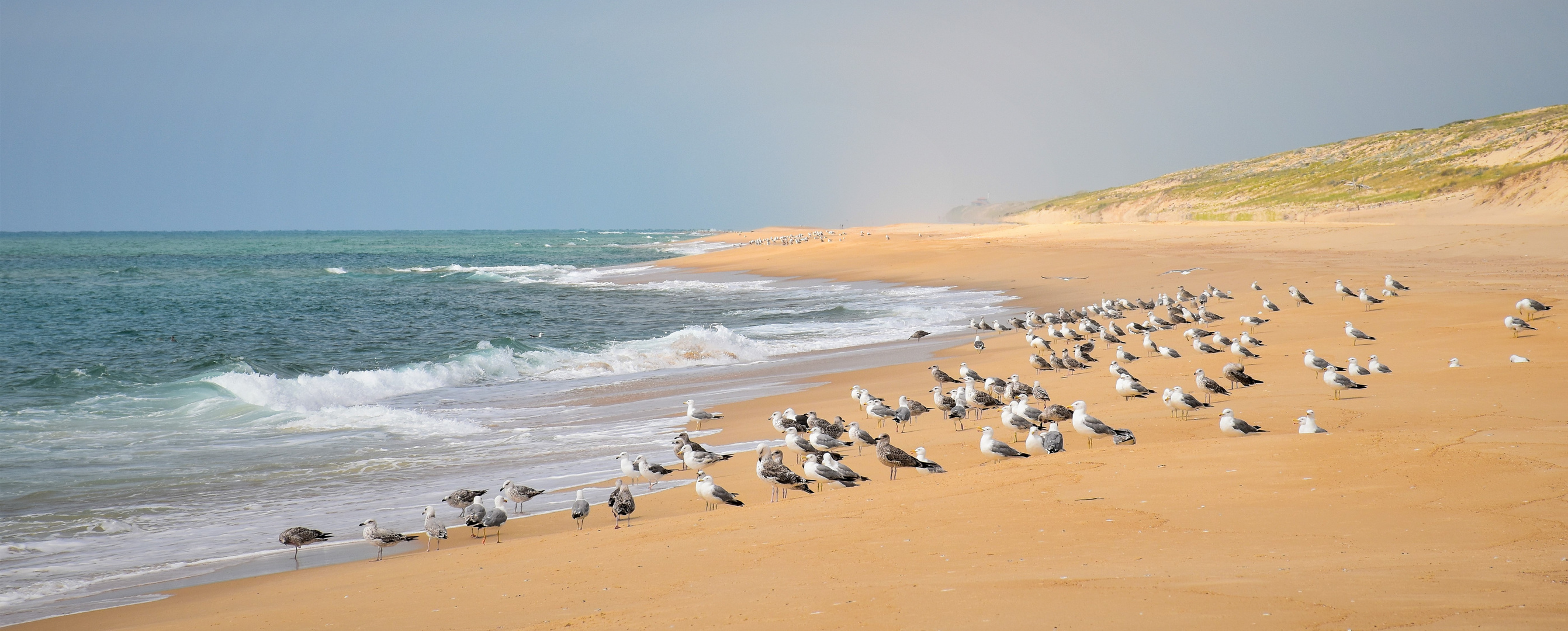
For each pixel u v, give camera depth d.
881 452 14.35
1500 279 37.28
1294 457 11.80
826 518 11.19
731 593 8.60
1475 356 20.27
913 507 11.21
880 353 31.27
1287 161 150.88
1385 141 137.75
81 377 27.72
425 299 58.31
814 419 18.00
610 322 44.91
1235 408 16.75
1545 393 16.02
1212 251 60.91
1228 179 151.75
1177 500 10.45
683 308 50.03
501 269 91.50
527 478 17.02
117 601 11.05
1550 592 7.06
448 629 8.48
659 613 8.20
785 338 36.19
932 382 24.64
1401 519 9.23
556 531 13.40
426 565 11.38
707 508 13.95
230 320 47.03
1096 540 9.27
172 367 30.27
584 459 18.33
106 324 44.88
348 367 32.00
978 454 15.39
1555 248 50.00
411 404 25.12
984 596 7.83
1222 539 9.02
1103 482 11.48
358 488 16.53
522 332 41.41
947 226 165.25
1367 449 11.84
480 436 20.72
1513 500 9.55
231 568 12.30
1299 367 20.94
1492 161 106.19
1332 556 8.29
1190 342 26.91
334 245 190.62
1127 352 26.69
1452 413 14.97
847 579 8.67
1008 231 111.19
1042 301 44.78
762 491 14.76
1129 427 16.11
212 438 20.55
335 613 9.48
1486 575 7.54
